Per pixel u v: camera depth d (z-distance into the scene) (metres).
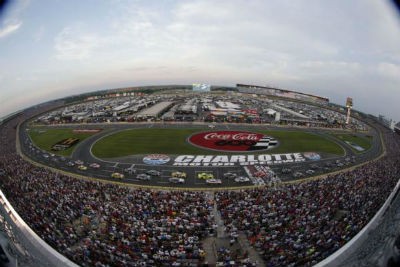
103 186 48.81
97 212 37.12
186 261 26.89
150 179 55.34
